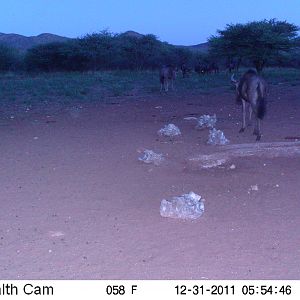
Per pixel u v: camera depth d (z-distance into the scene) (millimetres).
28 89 33531
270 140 14109
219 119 18812
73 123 18797
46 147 14195
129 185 10312
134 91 32688
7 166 12078
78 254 7043
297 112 20469
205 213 8617
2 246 7363
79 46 63062
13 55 67812
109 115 21016
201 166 11516
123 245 7328
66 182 10609
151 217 8461
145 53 64688
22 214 8680
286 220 8250
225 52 51781
